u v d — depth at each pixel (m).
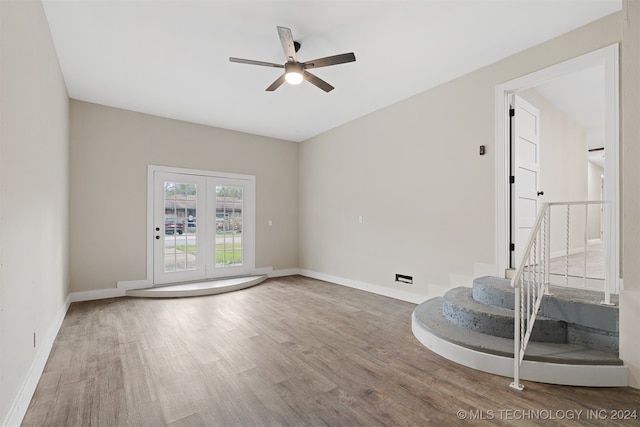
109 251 4.58
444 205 3.86
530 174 3.81
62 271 3.58
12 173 1.70
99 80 3.79
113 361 2.50
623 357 2.09
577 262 4.06
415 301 4.20
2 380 1.53
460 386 2.11
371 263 4.90
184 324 3.38
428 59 3.32
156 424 1.73
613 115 2.57
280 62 3.38
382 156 4.73
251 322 3.45
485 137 3.46
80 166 4.38
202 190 5.47
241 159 5.93
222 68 3.51
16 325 1.75
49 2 2.41
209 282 5.24
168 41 2.98
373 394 2.02
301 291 4.98
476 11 2.55
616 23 2.57
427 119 4.07
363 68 3.51
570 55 2.82
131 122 4.80
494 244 3.36
